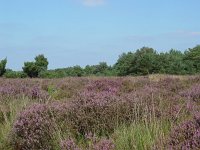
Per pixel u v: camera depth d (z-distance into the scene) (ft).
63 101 30.86
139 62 121.29
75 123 25.81
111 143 21.53
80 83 54.49
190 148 18.21
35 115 26.02
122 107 26.68
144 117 24.98
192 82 50.67
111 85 47.50
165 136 21.02
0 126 29.94
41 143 24.66
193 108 26.53
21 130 25.62
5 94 40.98
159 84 48.29
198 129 19.42
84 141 24.36
